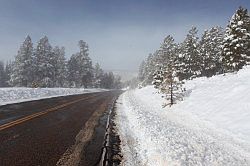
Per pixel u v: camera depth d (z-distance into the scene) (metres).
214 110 15.76
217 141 10.69
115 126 12.25
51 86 69.75
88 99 29.64
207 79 27.30
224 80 22.53
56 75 77.75
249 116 12.61
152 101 28.53
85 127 11.70
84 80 83.06
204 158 7.59
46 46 69.50
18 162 6.39
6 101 21.86
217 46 50.75
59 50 83.62
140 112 17.03
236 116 13.38
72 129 11.06
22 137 9.04
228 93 17.70
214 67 50.62
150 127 11.20
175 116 17.80
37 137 9.19
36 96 29.27
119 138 9.70
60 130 10.68
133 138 9.89
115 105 23.83
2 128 10.30
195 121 15.16
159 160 6.93
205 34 52.72
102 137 9.78
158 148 7.75
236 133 11.39
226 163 7.58
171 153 7.32
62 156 7.10
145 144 8.78
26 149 7.58
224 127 12.60
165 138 9.20
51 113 15.77
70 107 19.84
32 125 11.39
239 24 30.25
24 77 64.31
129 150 8.13
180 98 22.31
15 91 26.58
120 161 6.97
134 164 6.85
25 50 64.94
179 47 55.16
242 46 30.08
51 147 7.95
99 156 7.27
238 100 15.39
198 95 20.94
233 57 30.67
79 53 82.38
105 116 15.73
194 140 10.04
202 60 49.69
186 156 7.34
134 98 36.09
